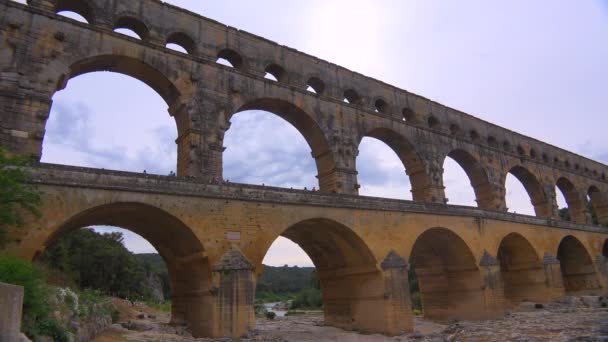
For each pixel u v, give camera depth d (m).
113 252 80.31
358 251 35.75
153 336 27.25
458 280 43.84
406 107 47.56
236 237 28.28
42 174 22.94
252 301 27.33
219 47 35.78
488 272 42.53
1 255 18.50
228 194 28.62
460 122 52.56
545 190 59.78
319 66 41.72
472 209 44.19
